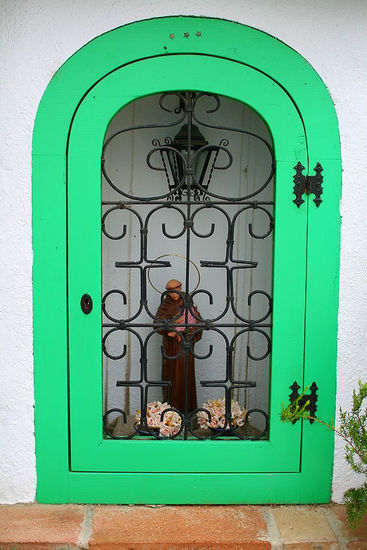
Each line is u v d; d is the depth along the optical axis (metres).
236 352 2.77
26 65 2.14
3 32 2.12
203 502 2.37
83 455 2.34
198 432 2.52
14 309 2.25
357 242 2.25
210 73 2.17
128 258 2.70
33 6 2.11
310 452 2.34
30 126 2.17
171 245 2.71
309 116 2.19
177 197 2.52
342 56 2.17
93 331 2.28
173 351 2.65
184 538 2.14
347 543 2.13
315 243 2.25
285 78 2.17
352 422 2.04
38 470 2.34
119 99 2.18
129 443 2.34
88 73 2.15
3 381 2.28
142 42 2.14
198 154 2.33
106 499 2.36
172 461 2.35
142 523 2.23
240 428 2.59
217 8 2.13
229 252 2.30
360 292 2.27
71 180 2.20
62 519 2.25
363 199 2.23
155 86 2.17
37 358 2.28
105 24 2.13
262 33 2.15
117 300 2.73
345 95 2.18
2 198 2.19
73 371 2.29
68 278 2.25
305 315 2.28
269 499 2.37
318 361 2.30
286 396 2.32
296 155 2.21
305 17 2.15
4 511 2.30
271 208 2.41
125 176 2.62
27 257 2.22
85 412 2.32
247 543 2.12
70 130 2.18
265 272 2.62
